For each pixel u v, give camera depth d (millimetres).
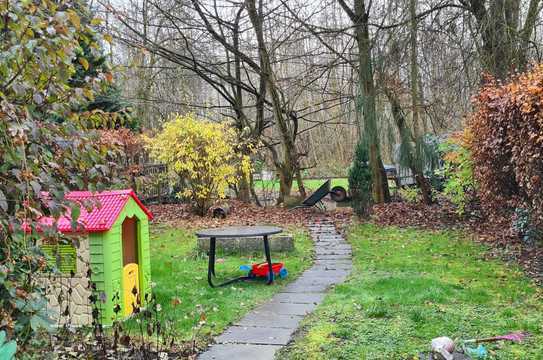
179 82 19453
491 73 10305
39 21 2590
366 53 12961
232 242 9648
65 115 3119
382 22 12734
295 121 16469
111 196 5492
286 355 4410
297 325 5266
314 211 14609
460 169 11273
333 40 14805
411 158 13477
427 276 7109
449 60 11688
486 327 4852
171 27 15383
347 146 24547
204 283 7262
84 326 4461
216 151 13258
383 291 6363
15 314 2848
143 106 17641
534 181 6406
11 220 2555
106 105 14422
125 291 5484
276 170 17188
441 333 4723
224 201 16125
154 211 14945
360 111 13281
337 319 5328
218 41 15867
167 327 5062
